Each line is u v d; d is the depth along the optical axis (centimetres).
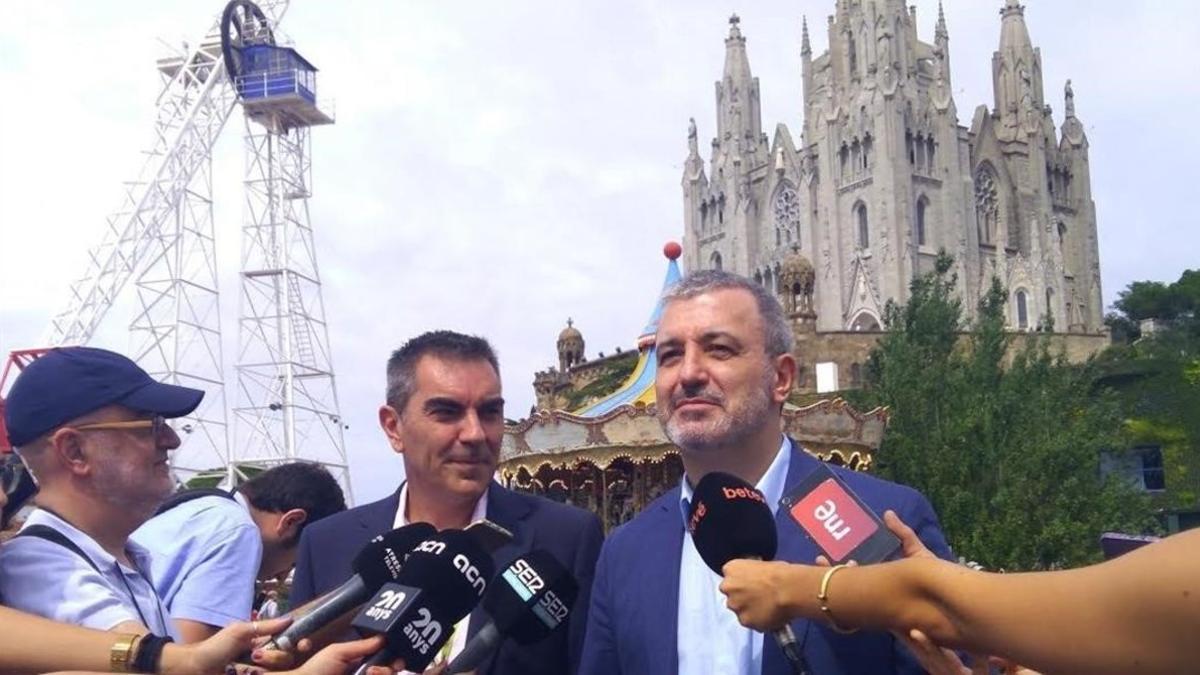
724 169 12144
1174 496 5062
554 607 456
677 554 524
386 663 405
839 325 10612
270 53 5866
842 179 10881
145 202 5503
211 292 5428
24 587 457
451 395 582
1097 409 3850
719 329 511
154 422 499
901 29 10950
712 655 497
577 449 2430
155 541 609
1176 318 9462
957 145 10888
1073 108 12194
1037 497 3478
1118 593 260
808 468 532
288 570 810
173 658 405
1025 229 11350
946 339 4384
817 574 343
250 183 5916
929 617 312
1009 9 12094
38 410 484
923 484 3675
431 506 597
